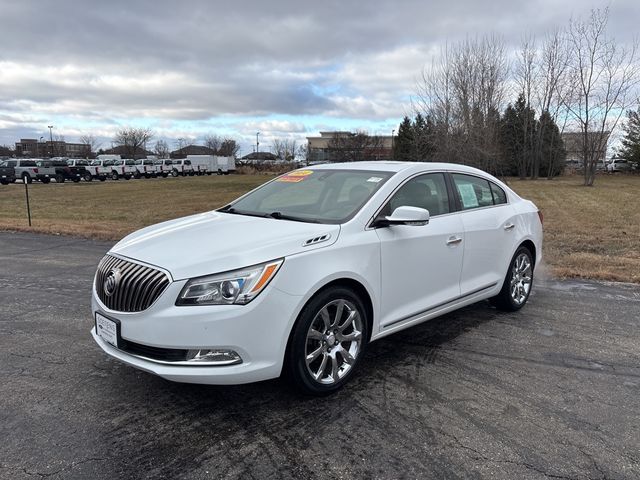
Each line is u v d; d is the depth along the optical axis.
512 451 2.81
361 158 65.38
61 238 10.62
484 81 33.09
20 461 2.69
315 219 3.82
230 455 2.76
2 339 4.50
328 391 3.41
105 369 3.86
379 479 2.56
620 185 35.88
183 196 26.62
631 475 2.61
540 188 32.19
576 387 3.60
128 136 97.81
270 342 3.05
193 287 2.96
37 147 102.81
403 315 3.96
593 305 5.61
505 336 4.61
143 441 2.88
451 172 4.70
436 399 3.40
